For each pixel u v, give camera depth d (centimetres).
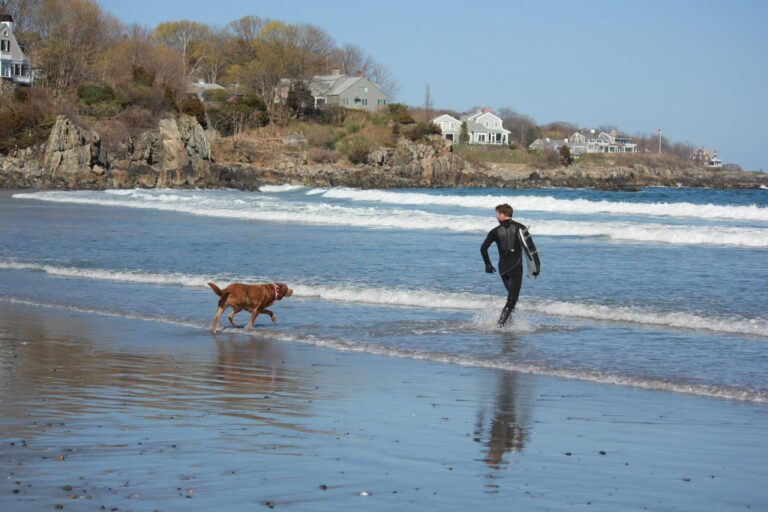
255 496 530
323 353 1112
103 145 7750
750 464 627
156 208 4300
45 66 9569
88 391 854
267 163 9194
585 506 526
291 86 11500
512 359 1062
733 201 7200
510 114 17150
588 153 15325
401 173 9731
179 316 1412
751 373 979
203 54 14362
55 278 1866
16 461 595
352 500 527
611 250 2377
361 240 2642
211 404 807
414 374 977
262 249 2370
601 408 816
